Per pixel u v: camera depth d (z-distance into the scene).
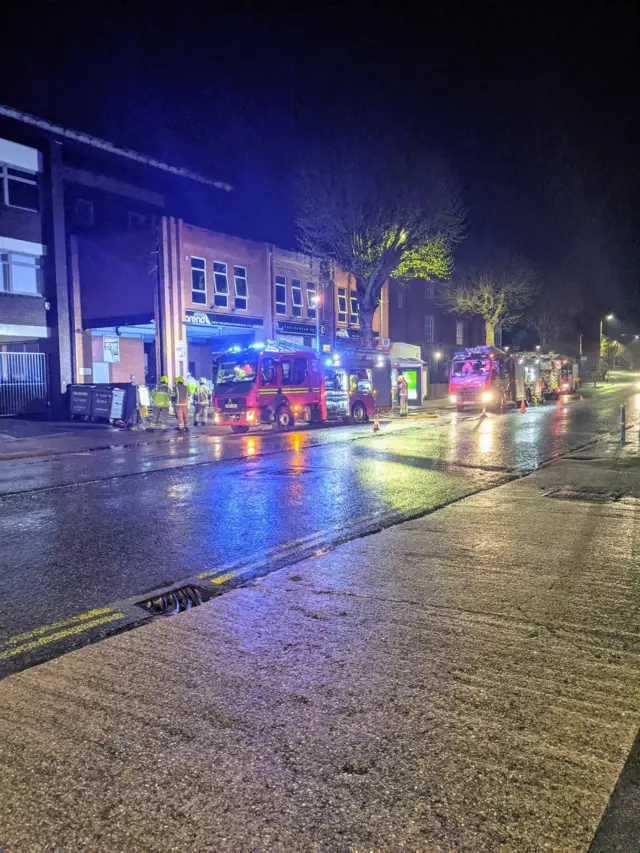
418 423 22.73
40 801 2.60
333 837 2.37
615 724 3.12
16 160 23.55
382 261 29.14
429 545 6.59
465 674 3.67
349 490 9.81
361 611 4.71
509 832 2.38
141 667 3.81
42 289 24.67
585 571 5.70
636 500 8.96
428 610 4.73
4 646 4.23
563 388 41.59
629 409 30.11
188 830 2.42
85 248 28.73
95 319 28.64
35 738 3.06
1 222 23.14
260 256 31.45
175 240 27.00
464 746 2.94
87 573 5.80
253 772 2.76
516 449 14.91
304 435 18.56
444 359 48.78
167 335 26.67
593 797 2.57
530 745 2.95
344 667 3.78
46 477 11.42
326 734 3.05
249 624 4.48
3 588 5.41
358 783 2.68
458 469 11.92
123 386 21.59
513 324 60.06
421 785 2.66
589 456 13.73
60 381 24.62
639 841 2.34
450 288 46.53
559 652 3.98
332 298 36.53
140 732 3.09
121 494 9.63
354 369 23.20
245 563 6.06
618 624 4.44
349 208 27.97
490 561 6.01
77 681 3.64
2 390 23.77
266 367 19.94
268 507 8.60
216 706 3.33
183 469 12.15
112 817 2.50
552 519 7.79
